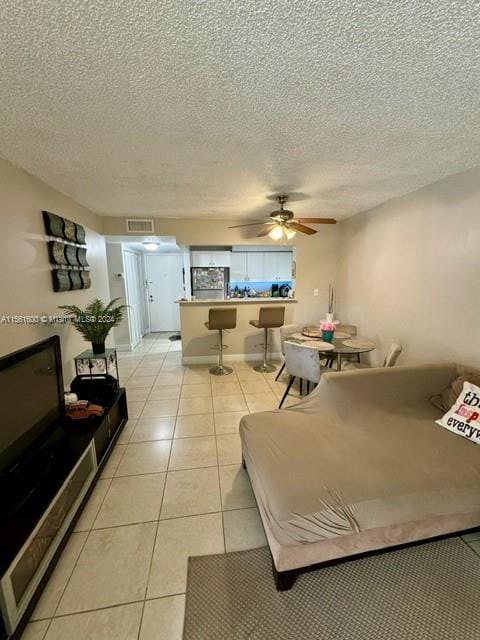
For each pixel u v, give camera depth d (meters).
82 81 1.22
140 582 1.36
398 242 3.16
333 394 2.12
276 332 4.76
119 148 1.88
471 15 0.92
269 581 1.37
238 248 6.55
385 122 1.60
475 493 1.41
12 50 1.03
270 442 1.73
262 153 1.99
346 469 1.48
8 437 1.40
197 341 4.59
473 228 2.28
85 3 0.86
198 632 1.17
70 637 1.16
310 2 0.87
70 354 2.80
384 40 1.02
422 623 1.19
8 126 1.59
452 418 1.90
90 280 3.39
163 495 1.89
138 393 3.51
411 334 3.00
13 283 2.01
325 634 1.16
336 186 2.76
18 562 1.16
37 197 2.36
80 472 1.76
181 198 3.14
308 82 1.25
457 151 1.98
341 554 1.34
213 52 1.06
